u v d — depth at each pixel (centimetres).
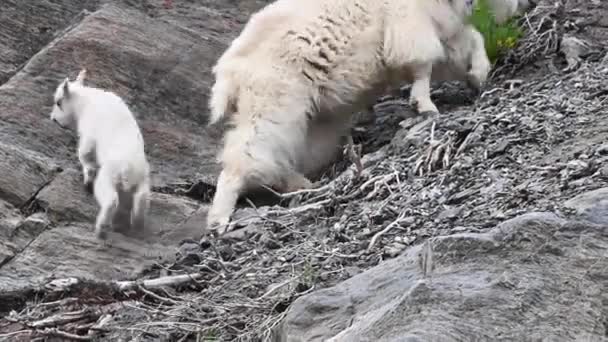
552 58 2811
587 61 2714
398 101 2950
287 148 2547
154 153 2875
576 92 2414
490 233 1505
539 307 1365
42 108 2800
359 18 2666
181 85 3100
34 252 2189
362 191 2217
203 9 3559
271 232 2139
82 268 2152
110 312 1884
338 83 2636
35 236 2259
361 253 1870
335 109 2669
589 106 2300
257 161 2494
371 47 2672
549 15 3011
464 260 1467
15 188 2372
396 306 1379
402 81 2758
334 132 2712
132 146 2283
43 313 1905
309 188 2530
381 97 3009
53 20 3328
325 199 2312
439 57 2708
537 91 2538
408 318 1358
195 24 3453
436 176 2177
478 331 1317
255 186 2509
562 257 1447
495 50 2875
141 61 3103
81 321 1869
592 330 1342
